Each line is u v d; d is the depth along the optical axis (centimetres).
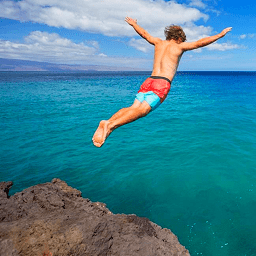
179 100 2972
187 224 646
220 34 309
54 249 328
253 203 716
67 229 355
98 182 867
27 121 1792
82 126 1659
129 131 1516
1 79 8581
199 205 720
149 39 367
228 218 658
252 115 1917
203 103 2662
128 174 917
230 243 575
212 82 7344
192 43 329
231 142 1228
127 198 770
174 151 1135
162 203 739
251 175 873
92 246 345
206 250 561
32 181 870
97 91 4372
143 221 464
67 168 975
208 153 1089
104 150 1176
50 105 2588
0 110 2228
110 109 2377
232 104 2547
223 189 794
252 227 620
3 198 486
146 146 1220
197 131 1466
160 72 328
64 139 1359
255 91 4081
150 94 309
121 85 6138
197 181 850
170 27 355
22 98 3177
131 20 370
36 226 355
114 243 370
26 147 1220
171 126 1614
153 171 934
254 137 1305
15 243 325
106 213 524
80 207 499
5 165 999
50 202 471
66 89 4728
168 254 383
